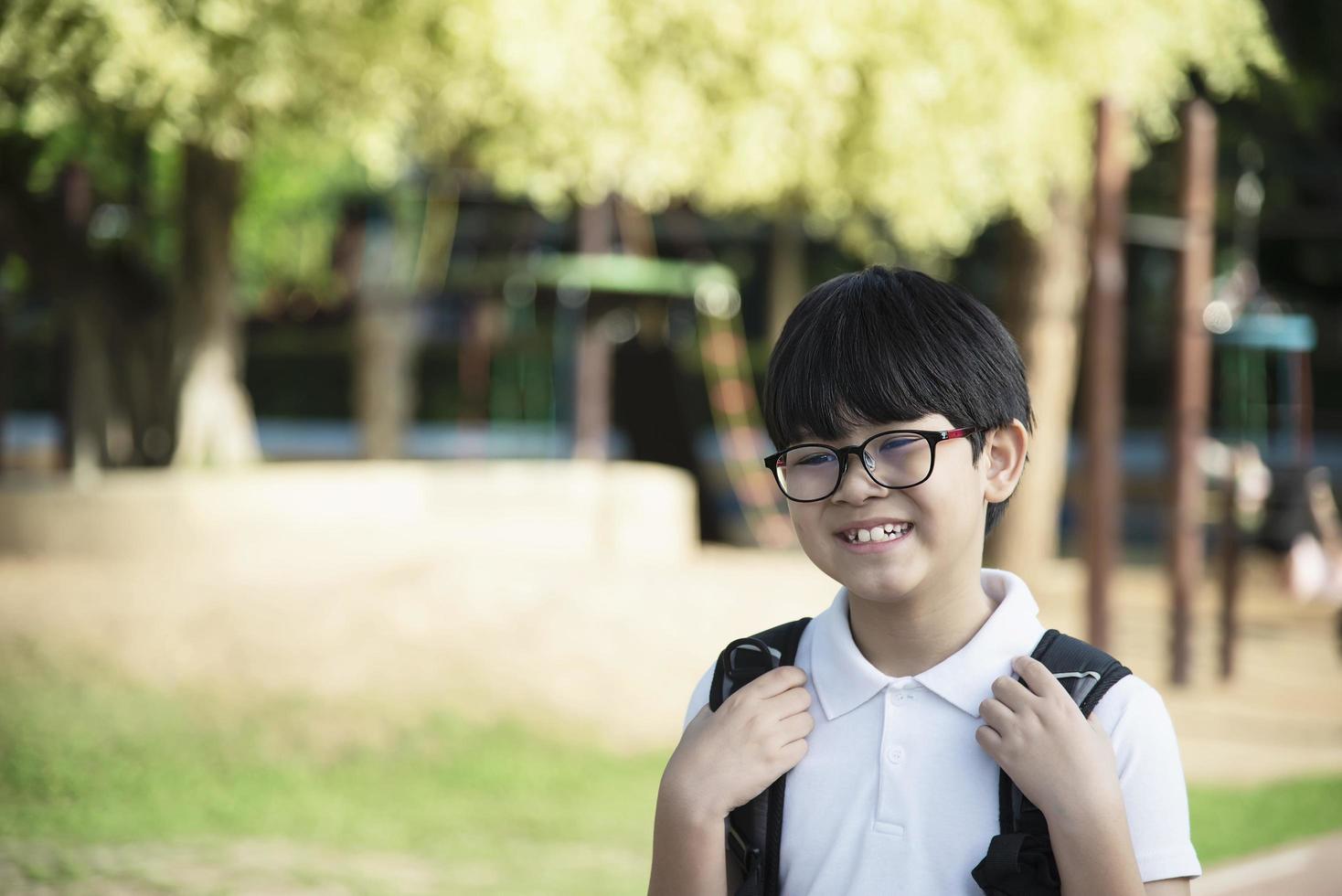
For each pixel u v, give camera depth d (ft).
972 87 30.83
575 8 26.89
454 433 83.76
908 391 5.04
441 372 89.10
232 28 26.40
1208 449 39.22
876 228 49.49
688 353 65.67
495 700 24.11
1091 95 32.30
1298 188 55.72
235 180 41.14
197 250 40.96
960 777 5.12
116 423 42.68
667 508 41.50
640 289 44.45
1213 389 73.31
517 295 47.73
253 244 58.80
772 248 64.44
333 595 28.53
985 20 30.22
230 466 41.39
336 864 16.75
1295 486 39.75
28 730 22.38
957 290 5.36
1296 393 39.78
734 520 53.98
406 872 16.43
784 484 5.30
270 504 36.50
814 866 5.26
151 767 21.03
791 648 5.74
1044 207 35.12
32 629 27.30
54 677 24.89
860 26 29.27
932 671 5.23
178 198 41.34
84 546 35.42
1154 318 81.66
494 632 26.84
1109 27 31.30
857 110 31.12
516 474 41.81
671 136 29.27
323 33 27.30
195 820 18.69
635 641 27.35
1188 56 35.88
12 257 46.70
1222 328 36.94
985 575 5.74
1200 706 26.73
